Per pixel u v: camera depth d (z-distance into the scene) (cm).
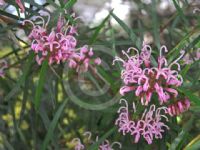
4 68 27
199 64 22
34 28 21
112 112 23
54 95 25
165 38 31
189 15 28
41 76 20
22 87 27
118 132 23
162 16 36
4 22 22
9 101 30
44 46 21
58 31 21
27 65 22
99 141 21
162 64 20
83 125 35
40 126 33
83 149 25
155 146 23
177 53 20
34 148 31
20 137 32
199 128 31
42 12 22
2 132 31
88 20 35
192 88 20
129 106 22
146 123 21
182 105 20
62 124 36
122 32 34
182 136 20
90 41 22
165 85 20
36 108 21
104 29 30
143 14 34
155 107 21
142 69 21
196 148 19
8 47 38
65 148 34
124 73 20
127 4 35
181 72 20
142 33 25
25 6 23
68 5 21
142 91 20
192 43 21
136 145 25
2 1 21
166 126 21
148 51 21
